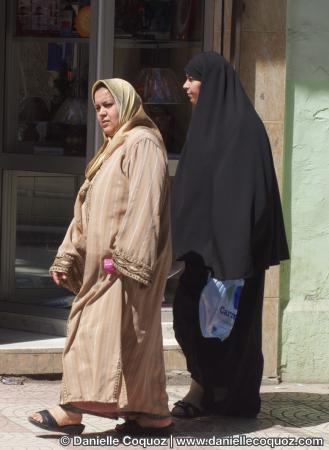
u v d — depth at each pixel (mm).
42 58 13023
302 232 12680
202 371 10883
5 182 13086
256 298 10875
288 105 12555
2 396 11430
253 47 12352
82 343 9625
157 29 12664
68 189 12805
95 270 9656
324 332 12797
